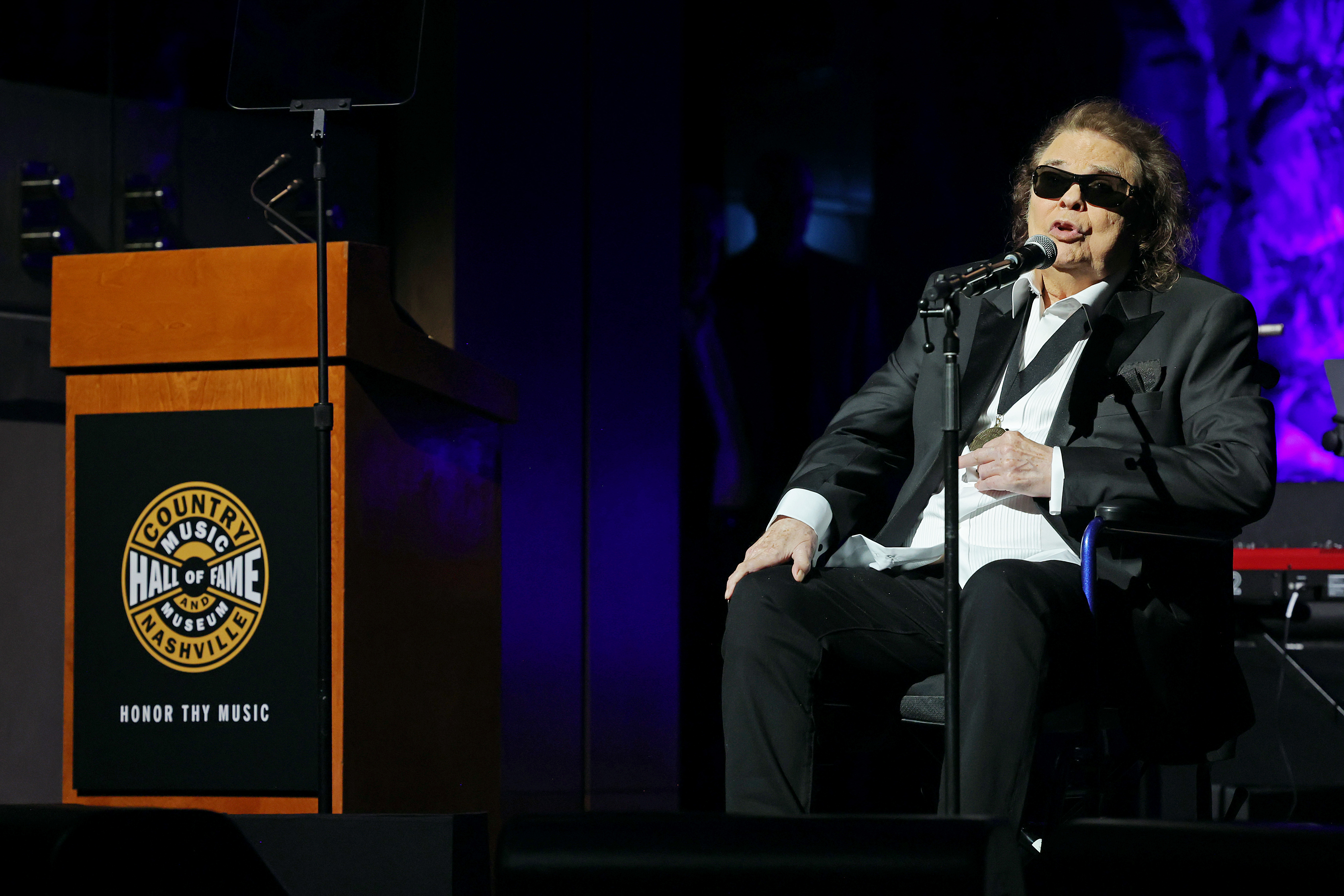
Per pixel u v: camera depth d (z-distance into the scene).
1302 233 11.73
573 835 3.37
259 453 5.34
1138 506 5.55
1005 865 3.22
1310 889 3.16
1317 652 9.20
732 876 3.22
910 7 13.12
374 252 5.54
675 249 11.93
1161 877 3.33
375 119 11.85
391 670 5.62
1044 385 6.25
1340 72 11.68
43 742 10.15
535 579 11.43
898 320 13.15
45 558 10.26
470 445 6.56
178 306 5.41
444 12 11.55
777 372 12.92
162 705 5.34
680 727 11.55
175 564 5.39
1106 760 6.02
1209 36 12.11
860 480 6.44
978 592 5.28
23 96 10.42
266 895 4.16
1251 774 9.27
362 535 5.43
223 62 11.42
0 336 10.15
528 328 11.54
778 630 5.53
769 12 13.16
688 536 12.38
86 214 10.71
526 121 11.64
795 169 13.07
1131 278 6.46
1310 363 11.56
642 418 11.73
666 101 11.98
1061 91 12.73
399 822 4.29
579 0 11.81
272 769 5.22
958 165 13.09
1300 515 10.24
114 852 3.45
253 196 8.30
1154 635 5.72
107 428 5.48
